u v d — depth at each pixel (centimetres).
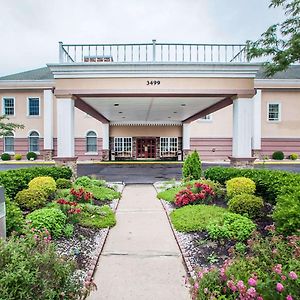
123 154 2747
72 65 1075
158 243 505
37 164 2339
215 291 233
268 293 210
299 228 380
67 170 1018
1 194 368
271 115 2686
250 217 565
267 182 685
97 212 641
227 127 2736
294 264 237
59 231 486
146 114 2116
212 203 729
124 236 541
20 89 2675
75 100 1228
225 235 471
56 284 242
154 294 340
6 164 2361
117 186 1107
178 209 680
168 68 1084
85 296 276
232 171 890
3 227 370
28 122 2698
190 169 1078
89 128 2716
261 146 2667
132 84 1091
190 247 472
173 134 2755
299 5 835
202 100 1388
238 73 1095
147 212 719
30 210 604
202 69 1088
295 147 2677
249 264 263
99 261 431
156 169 2033
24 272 217
